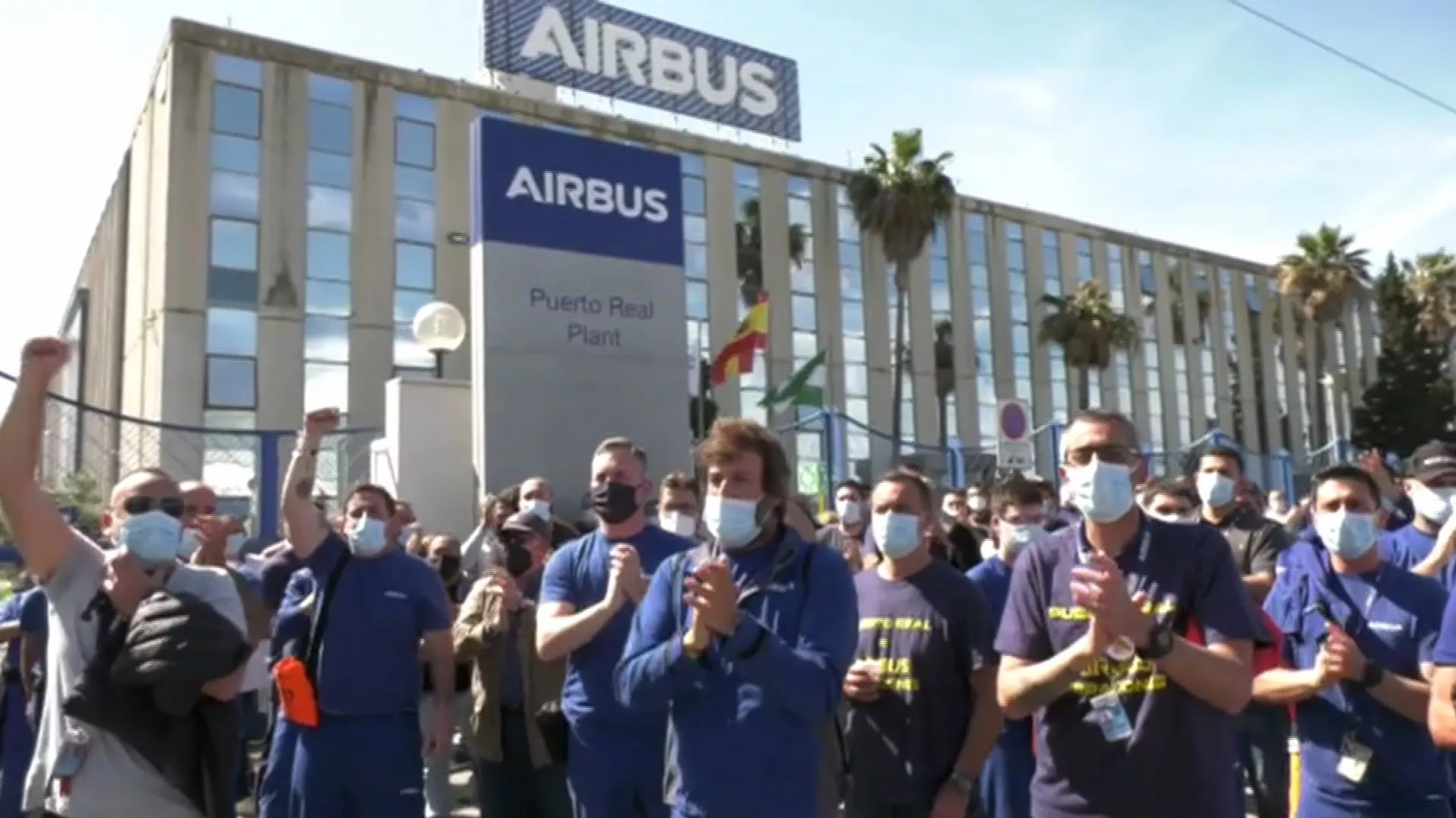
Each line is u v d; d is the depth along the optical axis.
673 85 38.81
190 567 3.49
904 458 18.52
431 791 7.03
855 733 4.32
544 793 5.27
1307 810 3.95
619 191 12.25
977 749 4.08
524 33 35.56
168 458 13.01
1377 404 52.50
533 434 11.20
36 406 3.31
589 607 4.23
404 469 11.11
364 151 30.83
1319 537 4.21
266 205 29.08
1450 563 4.70
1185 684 2.77
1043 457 17.88
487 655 5.58
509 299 11.26
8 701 6.25
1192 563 2.98
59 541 3.38
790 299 38.47
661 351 12.28
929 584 4.32
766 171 38.75
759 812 2.95
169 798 3.21
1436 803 3.74
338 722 4.85
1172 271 51.88
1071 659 2.84
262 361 28.55
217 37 28.78
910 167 36.84
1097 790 2.97
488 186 11.29
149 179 30.70
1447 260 52.78
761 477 3.23
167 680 3.09
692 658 2.95
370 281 30.45
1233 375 53.91
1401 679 3.68
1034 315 45.47
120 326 36.75
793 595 3.14
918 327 41.47
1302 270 46.09
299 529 5.11
